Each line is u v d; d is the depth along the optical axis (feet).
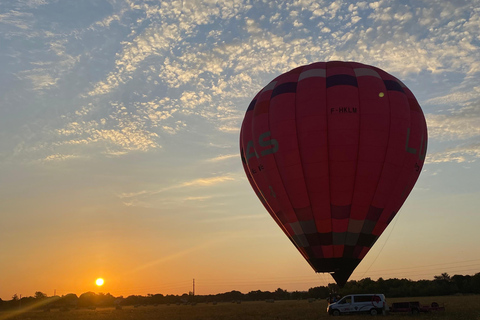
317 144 102.99
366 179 102.63
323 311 144.97
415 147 107.14
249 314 140.87
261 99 113.91
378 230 106.32
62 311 258.37
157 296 434.30
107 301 422.41
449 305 152.35
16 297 438.81
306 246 107.14
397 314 109.81
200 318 126.72
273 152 107.24
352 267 106.01
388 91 107.14
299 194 105.19
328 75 109.09
